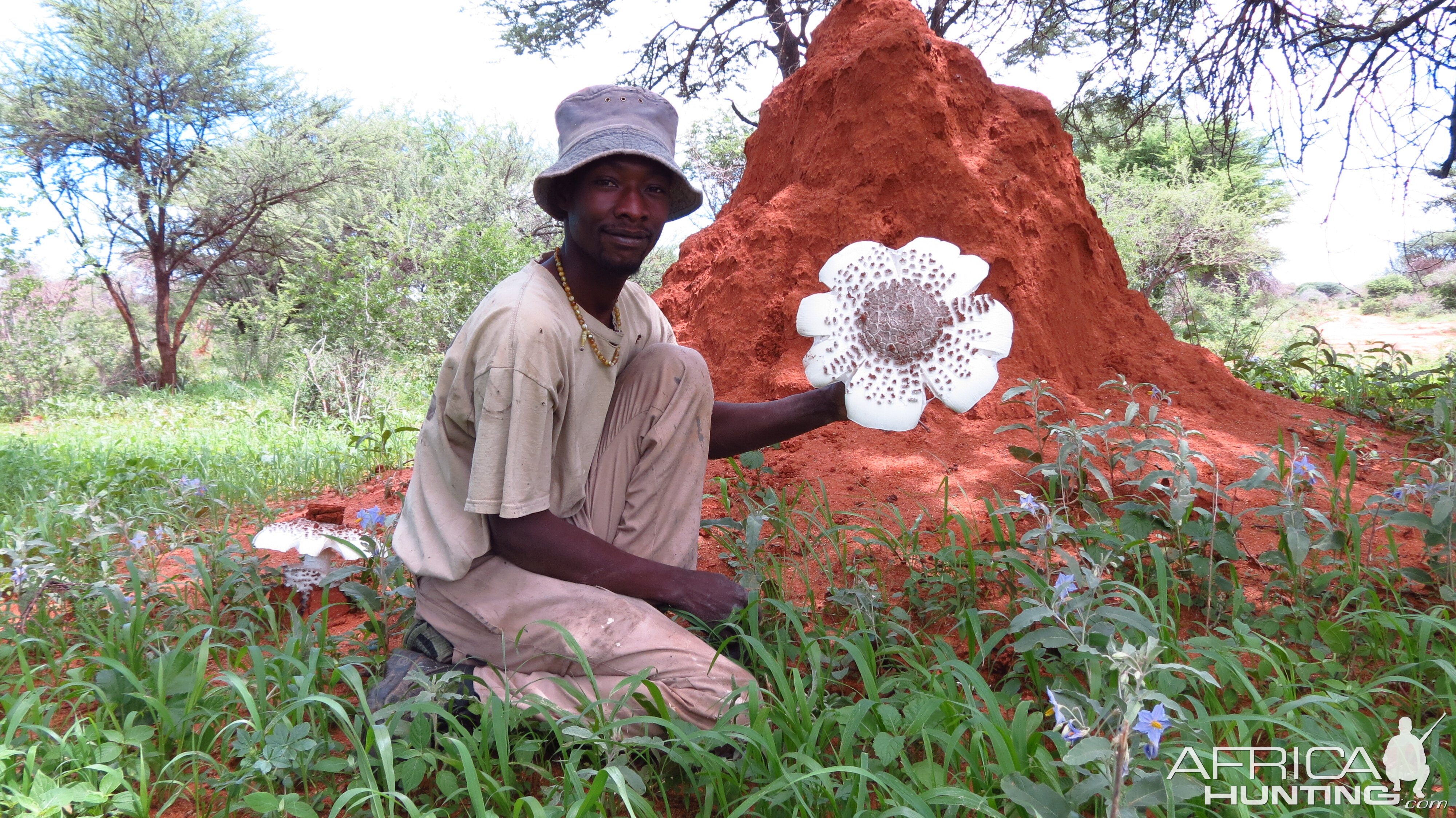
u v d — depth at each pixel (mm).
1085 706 1749
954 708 2092
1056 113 5000
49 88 16250
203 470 5535
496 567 2344
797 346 4422
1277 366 7008
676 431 2518
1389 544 3057
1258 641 2363
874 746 2033
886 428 2322
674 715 2184
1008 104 4871
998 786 1933
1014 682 2400
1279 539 3014
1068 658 2305
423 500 2389
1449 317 28922
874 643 2600
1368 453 4188
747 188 5441
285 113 18219
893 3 4934
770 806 1892
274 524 3254
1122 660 1600
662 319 2752
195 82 16859
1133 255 17953
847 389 2365
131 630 2621
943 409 4129
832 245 4559
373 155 18859
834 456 3898
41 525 3654
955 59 4836
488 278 12789
